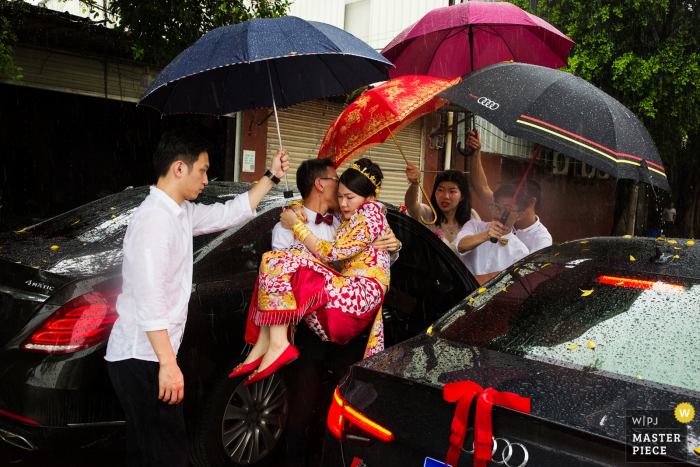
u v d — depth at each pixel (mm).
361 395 1930
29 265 2852
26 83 6719
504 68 2926
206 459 2926
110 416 2598
